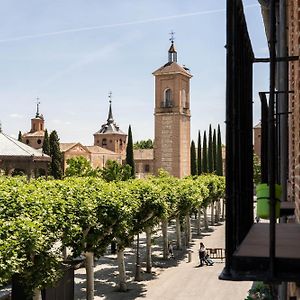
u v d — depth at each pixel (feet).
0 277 37.81
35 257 46.09
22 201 47.42
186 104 301.22
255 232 13.12
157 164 294.66
